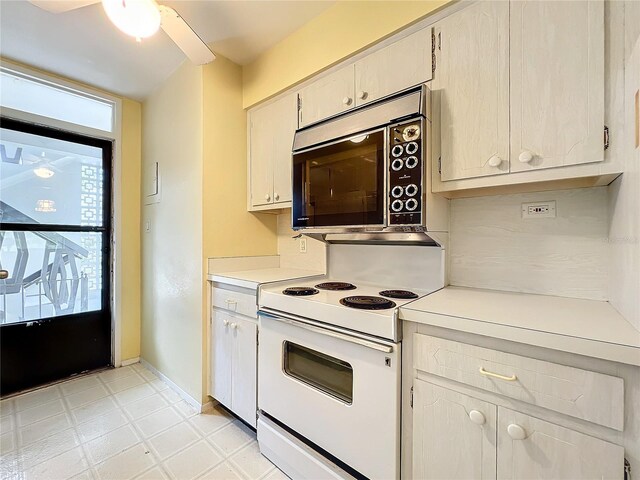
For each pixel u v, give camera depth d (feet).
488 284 4.69
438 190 4.18
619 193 3.22
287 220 7.77
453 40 4.05
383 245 5.70
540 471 2.68
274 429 4.97
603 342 2.37
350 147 4.66
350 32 5.00
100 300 8.65
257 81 6.83
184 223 7.10
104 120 8.54
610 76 3.03
